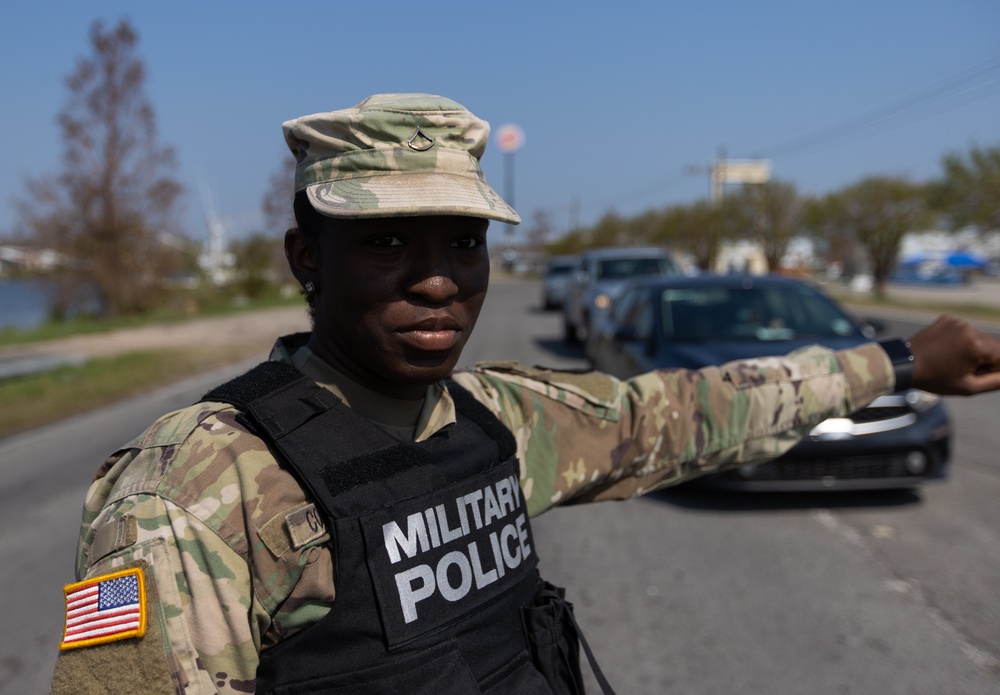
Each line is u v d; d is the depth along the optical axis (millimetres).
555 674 1089
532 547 1151
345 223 983
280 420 940
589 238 57219
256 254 27594
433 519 987
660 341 5367
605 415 1298
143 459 889
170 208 21891
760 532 4059
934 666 2729
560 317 20453
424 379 1018
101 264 21281
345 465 938
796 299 5750
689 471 1381
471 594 1001
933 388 1424
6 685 2783
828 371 1393
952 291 32938
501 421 1218
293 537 873
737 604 3248
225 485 871
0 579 3732
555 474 1255
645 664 2805
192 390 9539
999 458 5449
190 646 820
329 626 896
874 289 26234
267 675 913
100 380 10125
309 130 984
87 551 910
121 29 20156
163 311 22938
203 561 841
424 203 927
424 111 971
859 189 25688
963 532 3973
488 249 1065
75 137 20422
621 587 3453
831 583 3414
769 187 33344
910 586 3363
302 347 1124
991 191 19750
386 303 984
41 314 27094
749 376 1375
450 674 945
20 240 20938
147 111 20812
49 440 6867
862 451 4180
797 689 2619
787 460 4234
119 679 796
